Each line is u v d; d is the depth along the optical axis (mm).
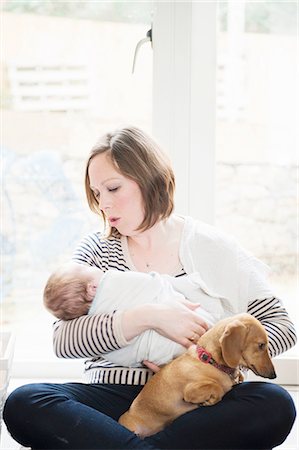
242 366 1750
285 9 2344
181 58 2299
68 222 2416
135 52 2340
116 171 1860
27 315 2428
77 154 2393
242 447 1649
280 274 2422
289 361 2361
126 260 1935
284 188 2398
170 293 1836
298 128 2381
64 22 2352
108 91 2373
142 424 1712
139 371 1837
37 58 2359
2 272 2418
